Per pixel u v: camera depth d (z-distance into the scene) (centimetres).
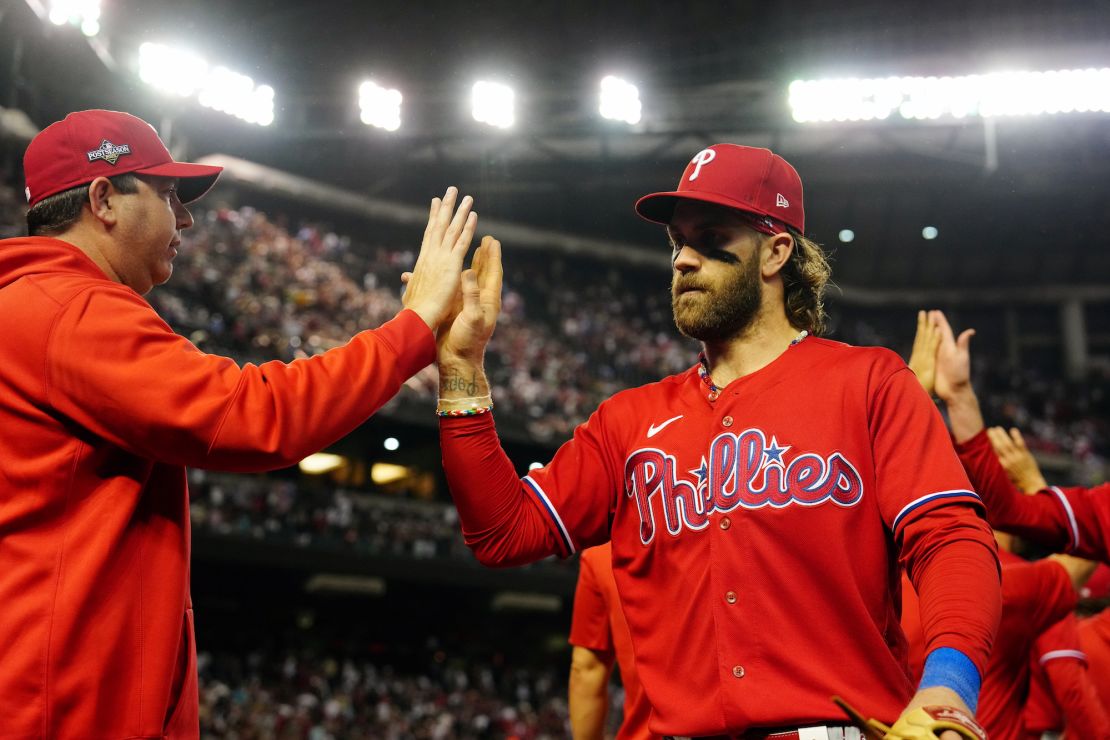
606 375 3083
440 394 223
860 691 181
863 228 3709
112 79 2120
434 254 232
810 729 179
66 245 216
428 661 2573
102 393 194
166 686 195
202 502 2238
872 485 195
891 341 3922
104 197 223
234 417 194
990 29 2577
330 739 1931
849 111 2400
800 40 2773
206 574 2406
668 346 3419
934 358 310
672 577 202
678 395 222
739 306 216
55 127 226
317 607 2527
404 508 2614
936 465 190
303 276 2597
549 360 2944
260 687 2036
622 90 2383
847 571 188
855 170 2842
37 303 200
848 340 3844
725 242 219
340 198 2928
